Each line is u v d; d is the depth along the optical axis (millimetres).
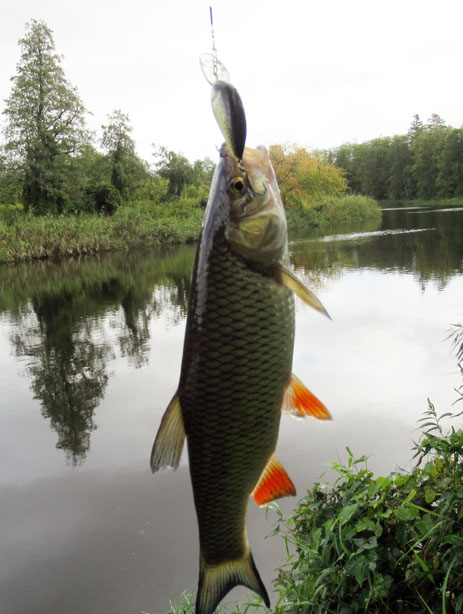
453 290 13602
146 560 4488
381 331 10211
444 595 2383
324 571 2699
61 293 19062
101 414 7656
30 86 41062
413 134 104875
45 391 8727
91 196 44531
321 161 50281
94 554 4594
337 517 3004
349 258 22016
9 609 4012
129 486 5688
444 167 88250
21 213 41031
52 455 6480
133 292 18250
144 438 6828
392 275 16812
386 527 2926
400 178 105250
